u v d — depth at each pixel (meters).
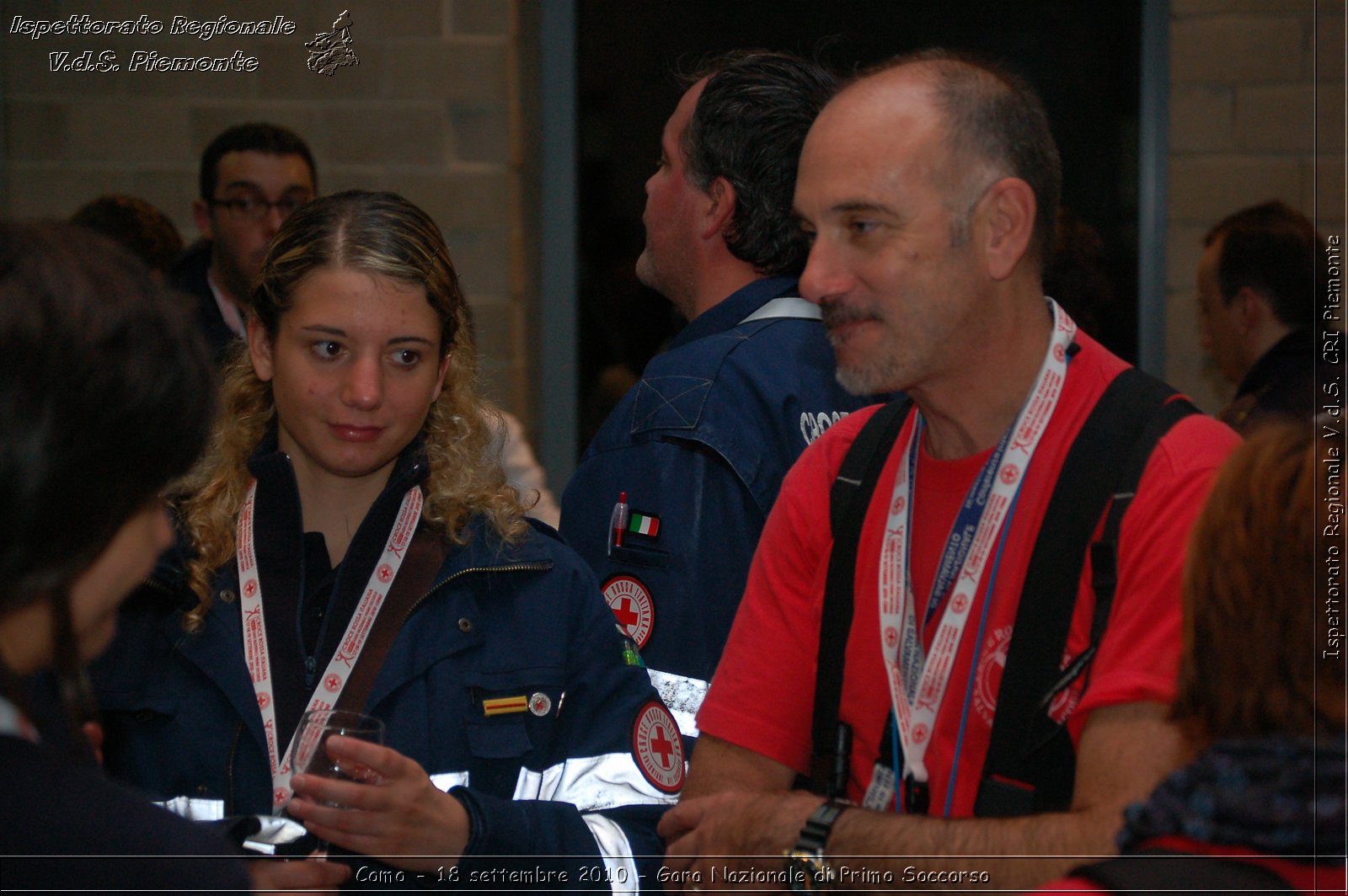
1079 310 9.46
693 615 5.34
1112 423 3.81
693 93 6.05
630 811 4.50
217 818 4.23
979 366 3.98
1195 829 2.58
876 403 5.80
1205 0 10.76
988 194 3.88
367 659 4.39
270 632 4.43
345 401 4.30
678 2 11.60
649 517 5.43
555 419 11.66
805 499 4.48
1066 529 3.76
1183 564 3.39
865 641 4.16
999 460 4.01
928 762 3.96
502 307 11.28
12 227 2.53
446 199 11.23
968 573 3.94
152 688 4.34
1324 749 2.62
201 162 10.80
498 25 11.09
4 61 10.98
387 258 4.33
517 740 4.38
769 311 5.88
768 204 5.83
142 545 2.67
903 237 3.87
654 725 4.67
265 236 9.59
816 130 4.05
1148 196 10.98
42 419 2.35
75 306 2.43
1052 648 3.71
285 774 4.00
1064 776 3.70
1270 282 8.55
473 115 11.16
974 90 3.93
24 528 2.38
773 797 4.09
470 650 4.50
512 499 4.77
